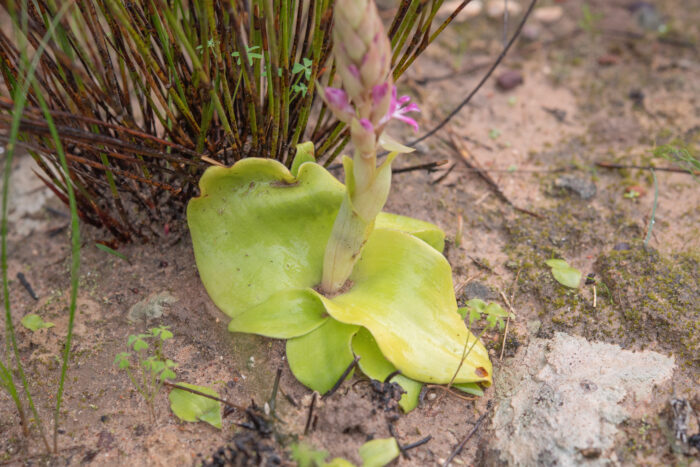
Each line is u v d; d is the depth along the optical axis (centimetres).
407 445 37
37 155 41
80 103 39
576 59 62
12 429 38
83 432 38
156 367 36
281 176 39
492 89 60
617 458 36
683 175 51
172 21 35
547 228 48
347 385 38
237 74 42
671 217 48
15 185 53
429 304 39
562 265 45
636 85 59
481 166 53
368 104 33
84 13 38
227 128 40
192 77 41
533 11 67
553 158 53
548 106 58
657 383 38
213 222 40
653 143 54
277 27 39
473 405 39
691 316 42
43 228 50
